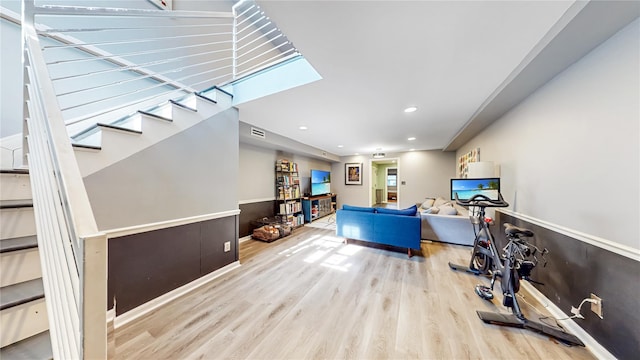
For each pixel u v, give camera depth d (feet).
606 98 4.51
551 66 5.55
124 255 5.54
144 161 5.95
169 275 6.57
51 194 2.42
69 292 1.94
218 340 4.93
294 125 11.79
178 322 5.53
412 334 5.12
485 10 3.81
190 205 7.20
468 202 7.79
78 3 6.00
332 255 10.48
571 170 5.45
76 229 1.65
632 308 3.94
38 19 5.41
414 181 21.07
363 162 23.49
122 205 5.50
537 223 6.74
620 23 4.02
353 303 6.40
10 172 3.86
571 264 5.39
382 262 9.63
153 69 7.54
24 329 3.05
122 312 5.48
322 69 5.86
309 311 6.01
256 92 7.97
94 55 6.25
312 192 19.27
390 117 10.29
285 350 4.66
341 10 3.82
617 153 4.29
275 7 3.73
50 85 2.65
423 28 4.28
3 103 4.86
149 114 6.04
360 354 4.55
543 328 5.08
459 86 6.97
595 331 4.64
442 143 17.11
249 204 13.94
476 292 6.95
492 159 10.39
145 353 4.56
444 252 10.91
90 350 1.65
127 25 6.92
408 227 10.39
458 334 5.12
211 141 7.92
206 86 9.25
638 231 3.91
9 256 3.29
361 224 11.65
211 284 7.56
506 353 4.57
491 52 5.08
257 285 7.50
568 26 4.11
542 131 6.58
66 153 2.04
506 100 7.66
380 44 4.79
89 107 6.15
